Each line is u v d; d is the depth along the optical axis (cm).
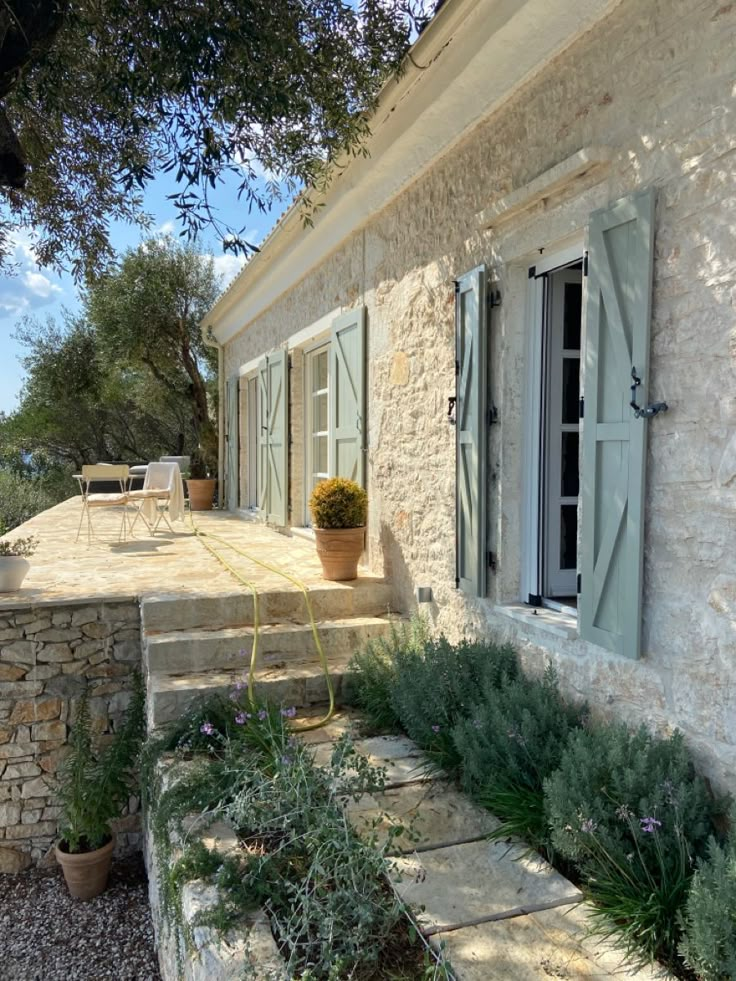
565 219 320
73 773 420
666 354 265
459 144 414
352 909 215
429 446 459
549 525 380
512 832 266
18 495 1370
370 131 433
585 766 249
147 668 412
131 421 1855
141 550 667
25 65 317
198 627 447
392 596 506
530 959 201
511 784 282
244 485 1080
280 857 250
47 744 448
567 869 251
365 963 203
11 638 438
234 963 202
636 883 223
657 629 272
